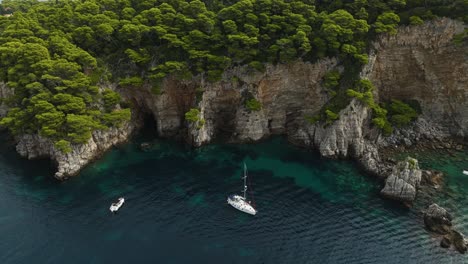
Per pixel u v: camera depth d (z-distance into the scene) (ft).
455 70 310.04
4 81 313.12
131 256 198.59
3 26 358.23
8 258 195.72
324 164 289.33
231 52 308.19
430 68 316.19
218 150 307.99
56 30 326.03
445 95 318.45
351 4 320.09
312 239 210.38
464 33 298.56
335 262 194.39
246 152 305.53
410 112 316.81
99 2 357.41
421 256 198.29
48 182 261.03
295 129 329.11
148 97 326.44
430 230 217.15
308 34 306.35
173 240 209.77
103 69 312.71
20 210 231.30
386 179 254.06
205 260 196.34
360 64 300.40
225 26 305.32
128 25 309.83
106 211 231.09
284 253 200.54
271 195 250.16
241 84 313.53
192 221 223.92
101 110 299.79
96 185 257.75
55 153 276.41
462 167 278.67
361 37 309.01
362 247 204.54
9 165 281.95
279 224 222.48
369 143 300.61
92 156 287.28
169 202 240.53
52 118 261.65
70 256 197.67
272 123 330.13
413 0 314.55
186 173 273.75
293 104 326.24
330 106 298.97
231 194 249.55
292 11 319.27
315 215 230.68
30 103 278.46
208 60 302.66
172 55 313.73
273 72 311.68
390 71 320.91
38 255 198.08
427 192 250.57
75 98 277.44
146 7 345.31
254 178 269.44
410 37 310.04
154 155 297.94
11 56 301.63
